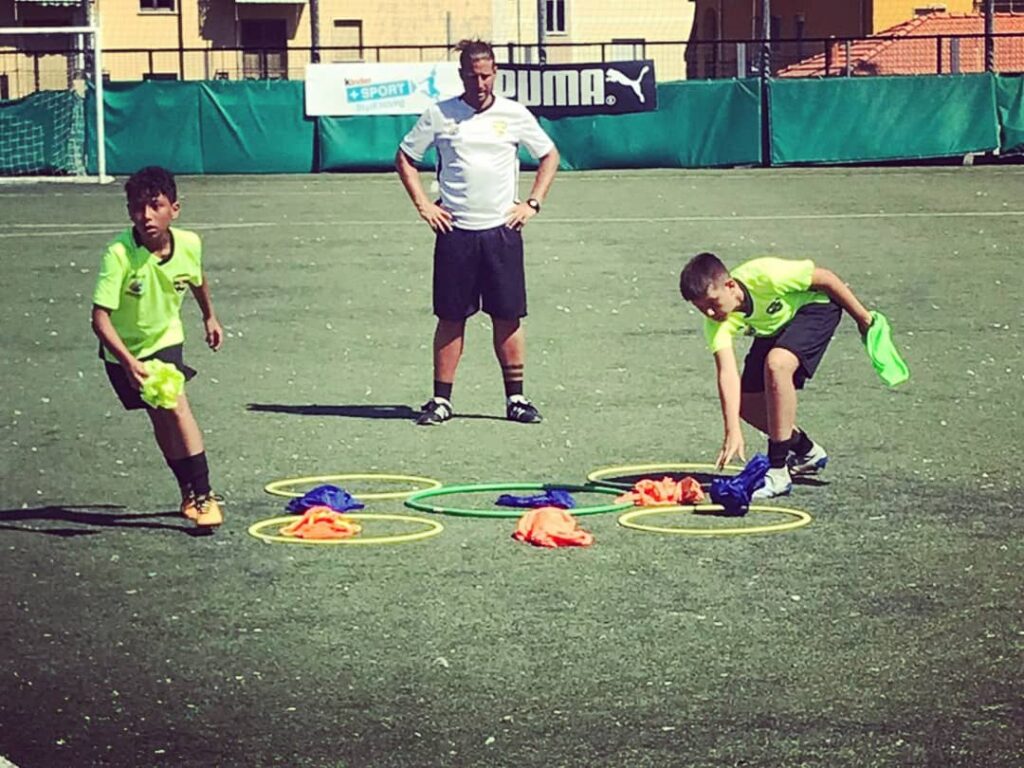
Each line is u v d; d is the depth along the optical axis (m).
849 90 40.94
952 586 8.17
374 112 41.50
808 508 9.73
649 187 35.12
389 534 9.25
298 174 41.16
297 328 17.28
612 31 66.50
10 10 61.38
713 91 40.94
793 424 10.09
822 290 10.12
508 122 12.59
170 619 7.79
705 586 8.18
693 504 9.87
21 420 12.61
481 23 65.19
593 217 28.75
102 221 29.20
